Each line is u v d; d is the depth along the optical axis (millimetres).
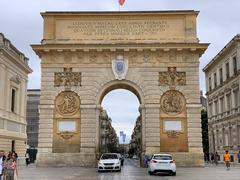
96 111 43969
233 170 39219
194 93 43969
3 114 51156
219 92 68188
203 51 44656
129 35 45125
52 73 44656
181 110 43812
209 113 76750
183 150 42938
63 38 45250
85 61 44812
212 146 74562
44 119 43750
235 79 58438
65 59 44969
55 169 39594
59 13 45438
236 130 58250
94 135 43344
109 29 45344
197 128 43250
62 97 44312
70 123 43719
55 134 43562
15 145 56594
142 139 43812
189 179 27781
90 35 45281
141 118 44500
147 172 36531
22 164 58031
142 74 44469
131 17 45438
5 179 22531
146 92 44156
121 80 44438
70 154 42906
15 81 56500
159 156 33688
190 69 44500
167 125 43438
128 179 27875
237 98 58281
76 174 32969
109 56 44875
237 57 57219
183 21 45469
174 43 44156
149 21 45406
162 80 44406
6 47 50031
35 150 69125
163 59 44750
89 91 44250
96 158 42906
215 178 28578
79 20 45625
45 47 44375
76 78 44562
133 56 44875
